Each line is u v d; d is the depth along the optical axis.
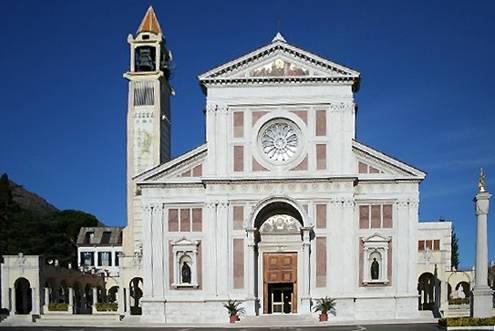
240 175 68.81
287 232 69.44
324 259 67.56
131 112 100.81
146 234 69.06
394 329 54.75
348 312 66.50
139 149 99.94
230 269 68.00
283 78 69.62
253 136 69.50
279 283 69.00
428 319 65.38
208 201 68.69
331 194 68.12
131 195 98.38
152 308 68.06
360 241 67.81
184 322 67.44
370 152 68.38
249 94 70.00
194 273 68.31
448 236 98.12
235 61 69.88
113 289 105.50
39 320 69.81
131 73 101.38
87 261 142.25
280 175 68.44
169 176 69.62
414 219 67.75
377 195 68.19
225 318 67.12
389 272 67.44
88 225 168.75
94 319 70.56
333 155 68.69
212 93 70.25
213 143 69.50
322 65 69.56
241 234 68.44
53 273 77.75
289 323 63.16
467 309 75.44
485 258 55.44
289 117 69.50
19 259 72.56
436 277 78.56
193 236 68.81
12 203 140.12
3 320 69.00
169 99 109.25
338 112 69.25
